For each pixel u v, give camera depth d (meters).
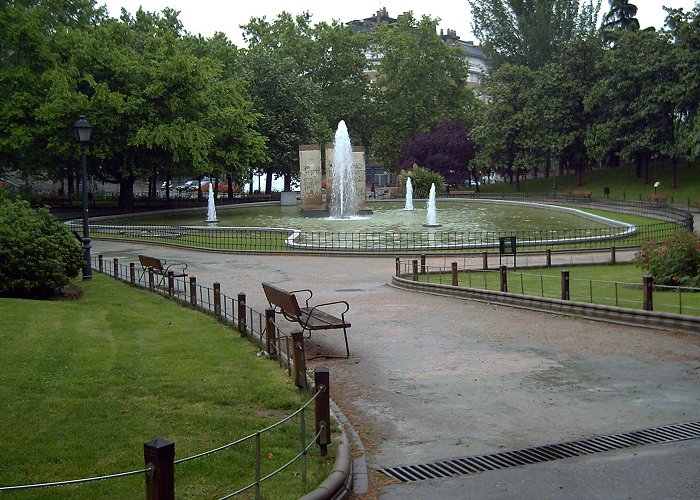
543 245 35.31
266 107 72.75
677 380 11.47
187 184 113.69
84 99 49.03
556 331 15.59
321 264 31.17
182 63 53.19
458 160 84.00
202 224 50.59
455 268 22.77
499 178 117.56
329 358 13.57
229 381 10.95
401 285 24.12
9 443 8.02
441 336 15.51
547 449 8.56
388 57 88.19
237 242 39.00
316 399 8.00
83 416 9.02
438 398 10.85
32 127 51.03
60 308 17.22
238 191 99.88
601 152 70.12
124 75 53.41
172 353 12.95
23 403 9.45
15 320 14.77
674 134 65.25
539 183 85.38
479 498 7.20
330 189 56.44
